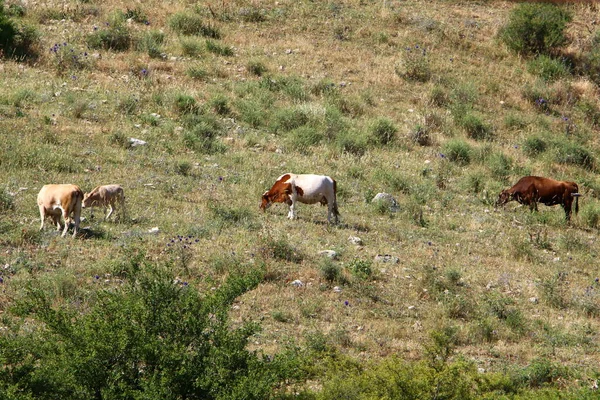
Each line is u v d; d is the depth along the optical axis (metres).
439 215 19.69
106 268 12.98
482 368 11.84
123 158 19.31
